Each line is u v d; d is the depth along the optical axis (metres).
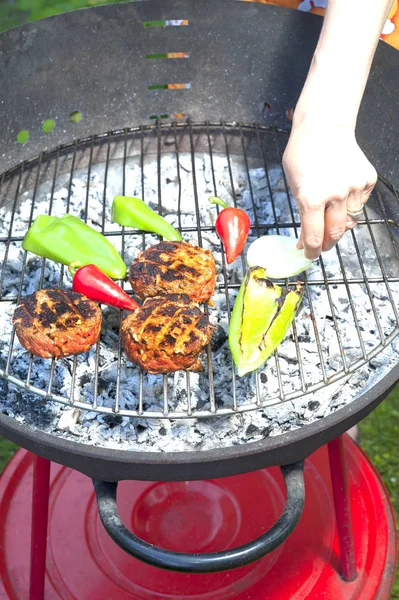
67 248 0.93
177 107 1.15
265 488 1.06
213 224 1.05
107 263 0.92
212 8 1.05
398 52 0.96
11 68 1.02
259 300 0.83
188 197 1.09
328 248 0.79
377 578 0.99
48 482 0.89
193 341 0.79
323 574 0.99
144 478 0.73
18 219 1.05
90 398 0.85
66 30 1.03
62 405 0.84
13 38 1.00
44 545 0.92
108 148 1.08
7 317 0.93
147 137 1.14
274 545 0.71
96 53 1.07
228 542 1.01
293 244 0.92
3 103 1.04
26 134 1.08
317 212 0.71
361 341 0.82
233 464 0.71
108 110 1.12
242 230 0.95
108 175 1.12
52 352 0.82
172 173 1.13
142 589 0.98
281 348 0.88
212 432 0.81
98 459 0.71
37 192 1.10
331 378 0.78
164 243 0.91
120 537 0.71
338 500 0.94
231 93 1.13
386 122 1.01
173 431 0.81
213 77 1.12
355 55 0.74
